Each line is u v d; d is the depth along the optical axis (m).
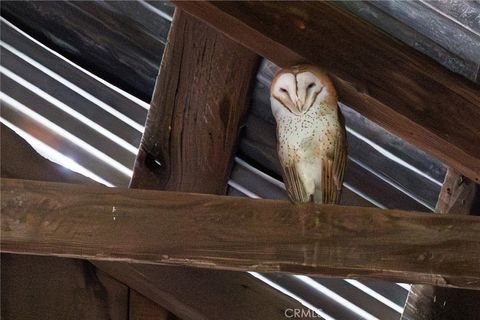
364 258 18.84
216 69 19.25
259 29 18.94
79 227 18.81
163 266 19.22
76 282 19.23
